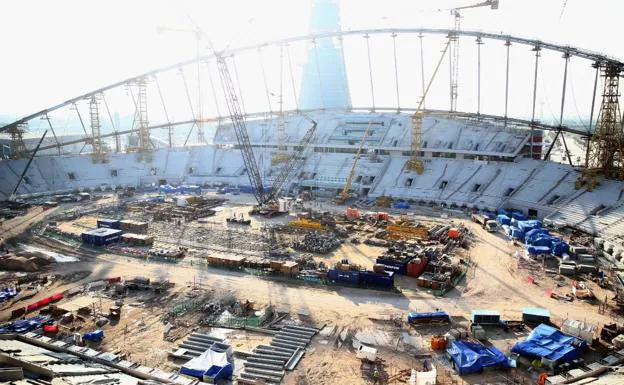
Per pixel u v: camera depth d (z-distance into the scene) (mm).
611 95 113312
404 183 140500
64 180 155125
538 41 130375
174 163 175750
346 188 137000
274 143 173750
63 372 38906
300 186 151625
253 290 67562
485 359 46750
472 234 98750
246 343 52312
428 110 160125
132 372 44375
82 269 76312
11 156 156250
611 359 47062
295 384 44219
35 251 84500
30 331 53781
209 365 45531
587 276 71938
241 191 152375
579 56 122938
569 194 111625
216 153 178625
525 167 128750
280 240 93000
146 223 100125
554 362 46031
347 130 168625
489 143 140125
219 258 77188
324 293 66625
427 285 68688
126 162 171125
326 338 53188
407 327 55906
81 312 59219
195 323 57062
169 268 77062
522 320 56969
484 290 67438
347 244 91562
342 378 45344
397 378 45250
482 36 140625
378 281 68875
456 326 56156
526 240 90500
